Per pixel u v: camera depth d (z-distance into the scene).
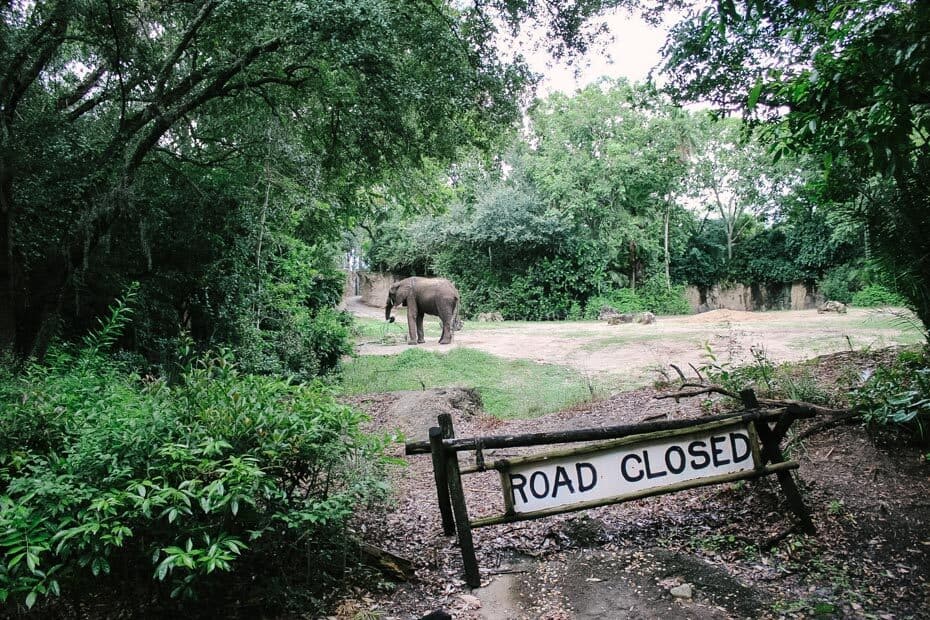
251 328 11.55
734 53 5.68
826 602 2.95
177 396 3.29
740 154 36.28
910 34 2.97
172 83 9.95
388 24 8.33
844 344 12.23
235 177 11.59
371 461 3.50
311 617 2.93
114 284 9.40
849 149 3.58
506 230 32.09
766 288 37.16
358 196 16.19
